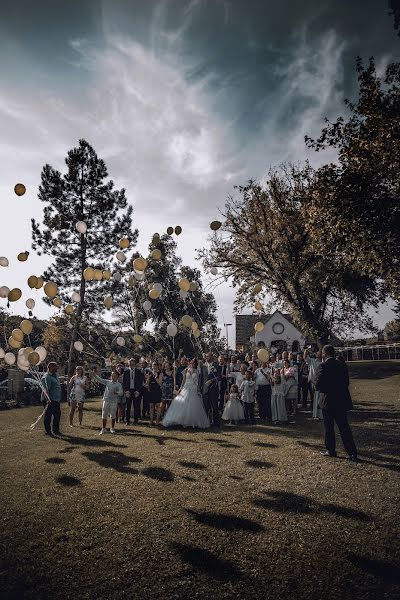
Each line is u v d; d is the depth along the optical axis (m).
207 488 5.34
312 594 3.02
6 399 19.95
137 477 5.87
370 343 43.28
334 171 14.34
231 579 3.23
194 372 10.79
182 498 4.98
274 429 9.77
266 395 11.73
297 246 25.98
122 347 24.22
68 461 6.93
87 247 20.81
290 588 3.10
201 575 3.29
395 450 7.11
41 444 8.50
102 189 21.17
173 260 34.59
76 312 20.19
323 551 3.62
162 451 7.52
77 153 20.97
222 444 8.05
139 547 3.77
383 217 13.31
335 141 14.66
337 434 8.78
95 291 21.31
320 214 14.67
